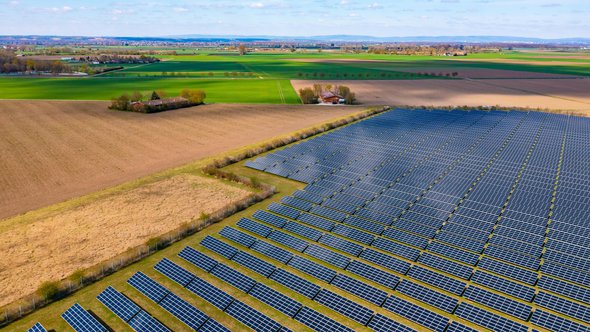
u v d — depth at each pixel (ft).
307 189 218.38
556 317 120.47
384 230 174.91
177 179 237.66
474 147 280.92
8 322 123.03
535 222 174.60
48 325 121.39
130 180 237.86
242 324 122.01
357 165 250.16
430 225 177.88
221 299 131.34
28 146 303.27
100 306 128.98
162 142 318.45
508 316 125.18
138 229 179.63
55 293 133.90
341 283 140.46
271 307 129.59
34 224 182.50
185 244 167.84
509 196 200.95
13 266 150.61
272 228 178.70
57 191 222.69
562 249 155.43
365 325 121.60
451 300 129.70
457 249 158.92
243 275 143.64
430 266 150.71
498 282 138.51
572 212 181.27
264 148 291.17
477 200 197.16
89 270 145.79
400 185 218.18
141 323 119.65
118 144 311.68
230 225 183.93
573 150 271.49
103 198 211.41
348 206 198.08
